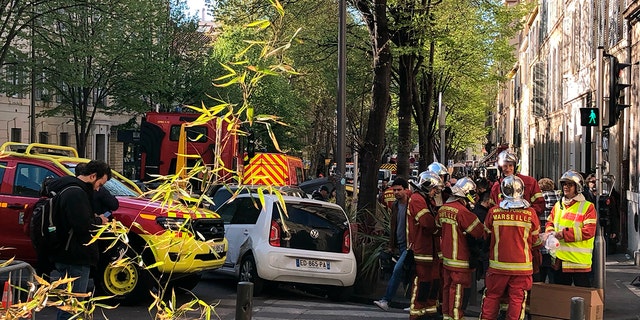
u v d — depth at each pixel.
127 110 42.88
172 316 4.72
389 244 13.14
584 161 12.52
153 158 24.59
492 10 26.69
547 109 48.97
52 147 12.25
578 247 10.17
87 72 39.84
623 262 19.52
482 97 41.66
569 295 8.76
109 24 38.41
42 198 8.10
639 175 20.84
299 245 12.82
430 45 24.44
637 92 21.66
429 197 10.30
